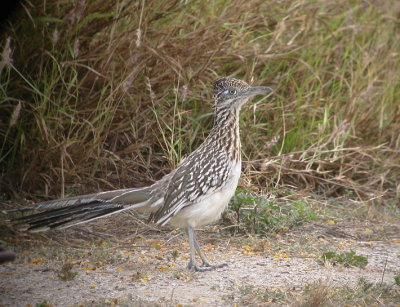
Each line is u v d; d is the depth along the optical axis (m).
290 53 13.73
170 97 12.51
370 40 15.51
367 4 15.73
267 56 13.06
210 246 9.91
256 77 13.42
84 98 12.10
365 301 7.47
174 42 12.20
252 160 12.61
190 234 8.80
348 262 9.05
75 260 8.85
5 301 7.17
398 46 16.00
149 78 12.10
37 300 7.25
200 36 12.27
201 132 12.83
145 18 11.79
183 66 12.23
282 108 12.98
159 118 12.10
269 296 7.54
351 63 14.75
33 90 11.37
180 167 8.92
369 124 14.06
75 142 11.37
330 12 15.59
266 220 10.50
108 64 11.86
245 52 13.02
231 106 9.12
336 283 8.23
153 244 9.91
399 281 8.03
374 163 13.66
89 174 11.42
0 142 11.82
